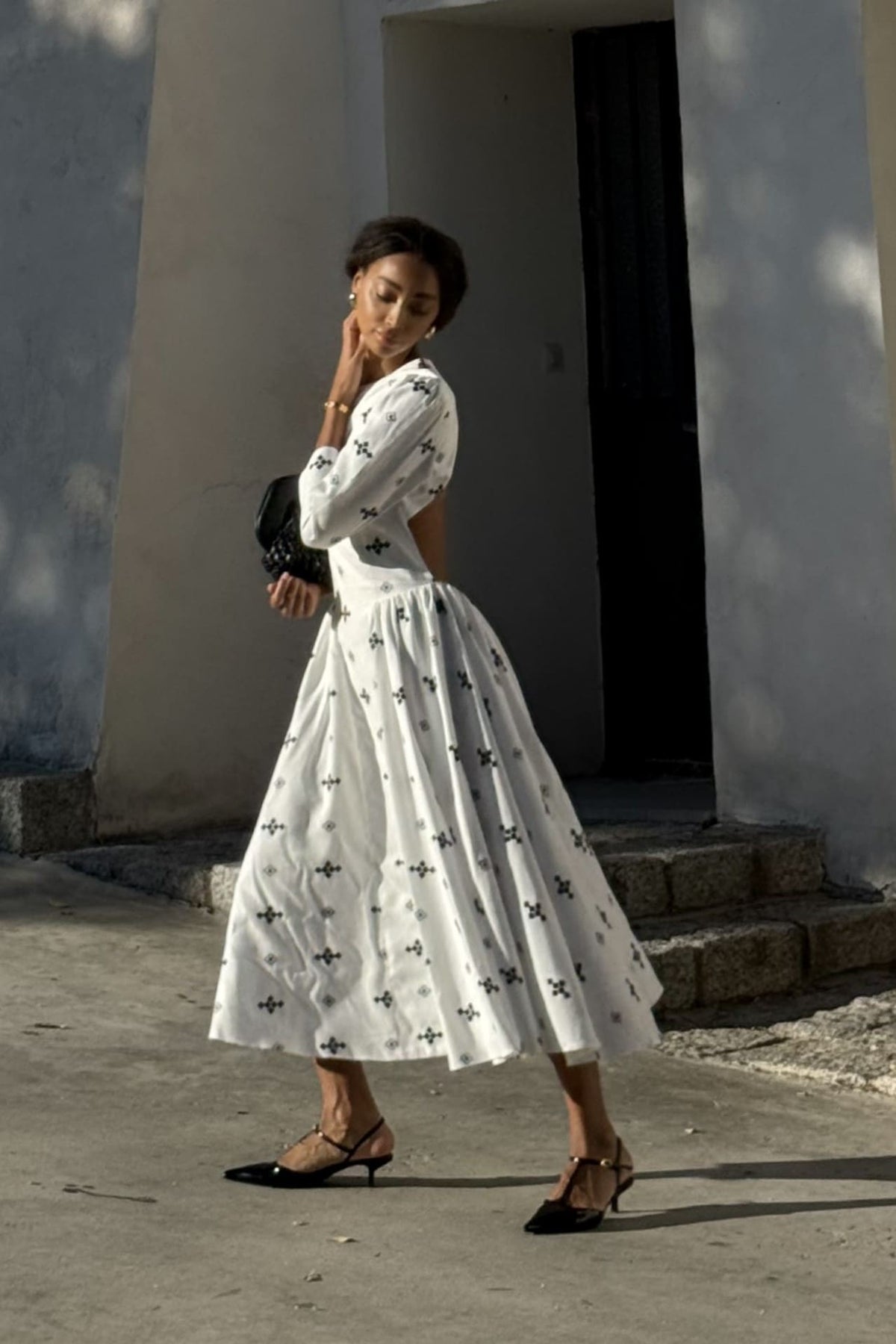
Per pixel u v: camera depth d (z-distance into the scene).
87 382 8.14
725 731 7.73
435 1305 3.97
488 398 8.80
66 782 7.90
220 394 8.23
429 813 4.41
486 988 4.29
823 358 7.36
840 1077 5.87
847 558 7.33
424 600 4.52
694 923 6.98
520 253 8.87
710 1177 4.95
